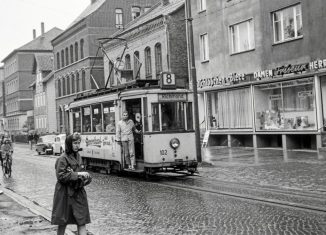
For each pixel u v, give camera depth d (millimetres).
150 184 15438
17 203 12828
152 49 37219
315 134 23500
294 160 19219
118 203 12062
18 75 92062
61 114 62688
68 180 7082
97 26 51719
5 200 13422
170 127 16641
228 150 26719
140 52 39250
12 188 16547
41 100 72812
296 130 24312
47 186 16641
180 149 16625
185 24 35344
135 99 17359
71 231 8930
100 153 19797
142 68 38969
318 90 23031
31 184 17469
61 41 60688
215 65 30609
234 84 28484
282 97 25359
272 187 13141
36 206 12273
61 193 7211
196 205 11117
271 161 19406
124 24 52906
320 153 20969
